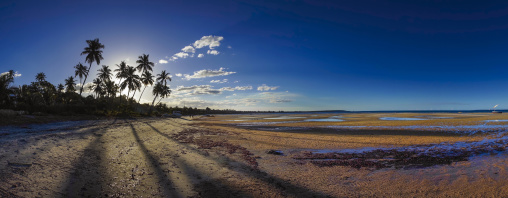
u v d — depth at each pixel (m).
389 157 10.34
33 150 8.91
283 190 6.10
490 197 5.46
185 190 5.94
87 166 7.48
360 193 5.91
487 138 16.70
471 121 33.50
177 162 8.84
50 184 5.69
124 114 47.09
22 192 5.05
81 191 5.47
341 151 12.03
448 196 5.60
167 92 82.19
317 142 15.21
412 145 13.75
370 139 16.64
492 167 8.03
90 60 48.12
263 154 11.15
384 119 42.41
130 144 12.40
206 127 28.53
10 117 22.30
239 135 19.14
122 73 60.06
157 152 10.59
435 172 7.68
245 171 7.93
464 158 9.71
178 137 17.00
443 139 16.39
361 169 8.27
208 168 8.18
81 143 11.50
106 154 9.45
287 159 10.03
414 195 5.73
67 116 32.69
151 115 63.19
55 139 12.12
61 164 7.40
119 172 7.13
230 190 6.03
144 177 6.79
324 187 6.36
